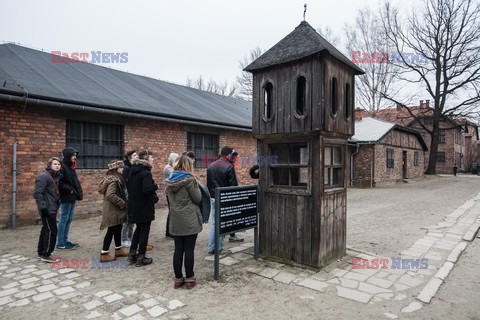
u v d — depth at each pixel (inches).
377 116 1285.7
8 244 224.5
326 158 186.9
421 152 1071.6
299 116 177.0
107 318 121.8
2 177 269.3
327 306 133.8
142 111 346.0
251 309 131.0
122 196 190.9
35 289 148.0
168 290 148.4
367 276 166.4
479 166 1573.6
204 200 193.6
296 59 173.9
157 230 273.7
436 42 1043.3
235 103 676.1
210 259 193.3
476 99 982.4
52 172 191.6
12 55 362.9
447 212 374.0
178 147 417.7
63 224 212.4
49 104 276.7
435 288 150.8
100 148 339.6
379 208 408.8
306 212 177.5
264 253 197.0
